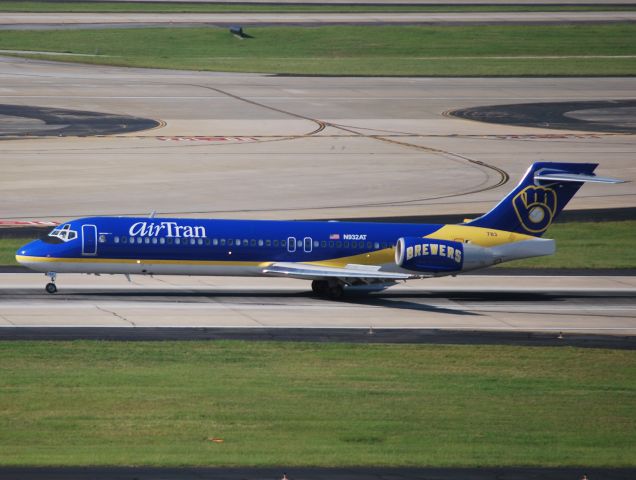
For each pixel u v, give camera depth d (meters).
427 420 131.62
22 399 135.88
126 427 124.31
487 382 154.12
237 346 171.38
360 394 143.88
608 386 154.00
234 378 151.00
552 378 158.25
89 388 142.62
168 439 119.69
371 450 116.44
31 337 172.00
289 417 130.88
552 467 111.62
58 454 111.44
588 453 117.94
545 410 138.75
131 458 110.06
